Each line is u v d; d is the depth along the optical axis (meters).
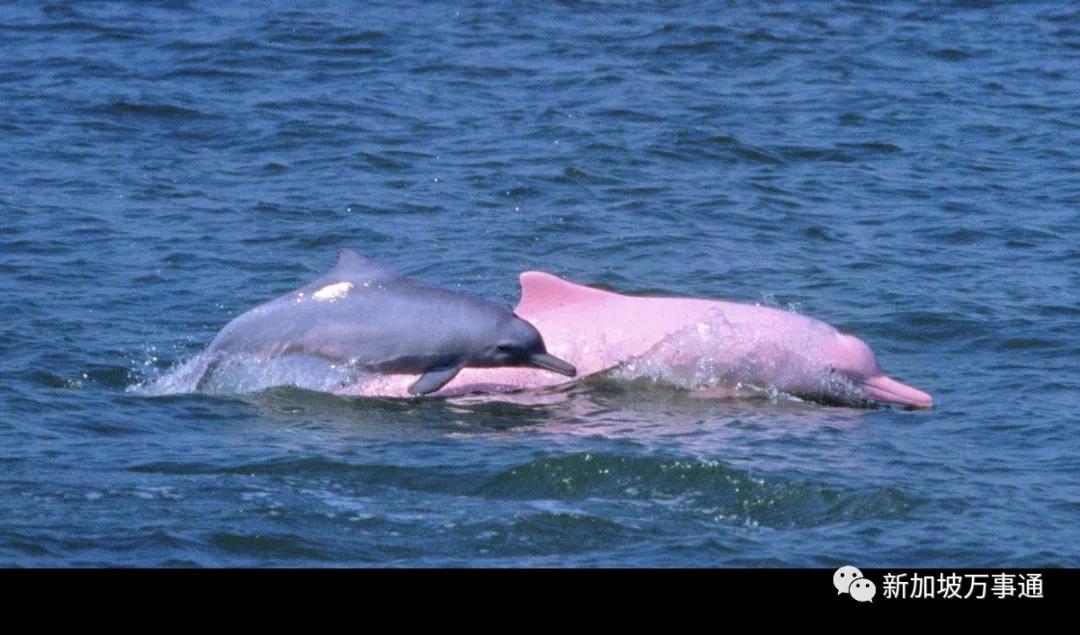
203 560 40.19
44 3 117.38
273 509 43.47
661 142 89.75
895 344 61.38
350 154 86.50
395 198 79.56
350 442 49.81
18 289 64.06
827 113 97.50
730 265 70.75
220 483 45.41
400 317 54.09
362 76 102.81
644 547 42.25
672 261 71.38
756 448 49.81
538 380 56.72
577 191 81.50
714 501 45.66
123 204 77.00
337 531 42.38
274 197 79.06
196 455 47.88
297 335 54.38
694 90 101.50
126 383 55.00
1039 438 50.94
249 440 49.66
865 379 55.91
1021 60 111.94
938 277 69.19
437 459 48.28
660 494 46.16
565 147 88.50
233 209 76.88
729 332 56.97
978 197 81.94
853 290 67.31
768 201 80.69
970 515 44.38
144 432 49.94
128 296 64.19
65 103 94.12
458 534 42.59
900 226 77.00
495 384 56.50
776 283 68.44
